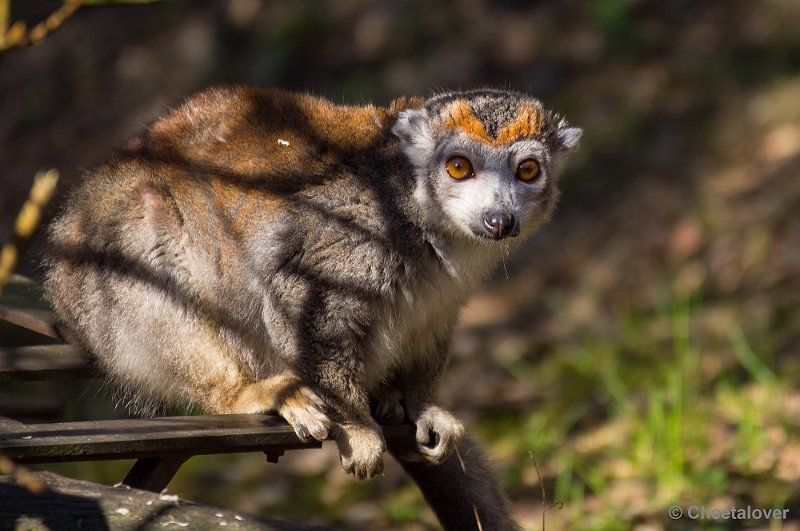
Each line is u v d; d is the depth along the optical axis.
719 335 14.82
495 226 8.20
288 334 8.06
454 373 15.88
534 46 22.36
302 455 14.82
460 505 8.70
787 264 15.88
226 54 24.98
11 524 6.45
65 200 9.50
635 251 17.41
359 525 12.68
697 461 11.95
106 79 25.89
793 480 11.30
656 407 12.54
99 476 14.52
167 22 26.64
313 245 8.03
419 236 8.28
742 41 20.78
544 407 14.30
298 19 24.86
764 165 18.00
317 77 23.62
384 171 8.32
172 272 8.42
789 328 14.54
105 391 9.91
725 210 17.44
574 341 15.90
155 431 7.06
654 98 20.27
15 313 9.20
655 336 15.25
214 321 8.40
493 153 8.51
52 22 4.44
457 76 22.11
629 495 11.60
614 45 21.67
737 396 13.22
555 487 12.31
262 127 8.55
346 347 8.06
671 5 22.11
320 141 8.41
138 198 8.51
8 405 10.98
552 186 9.02
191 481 14.38
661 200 18.27
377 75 22.94
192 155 8.62
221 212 8.30
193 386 8.52
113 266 8.55
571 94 21.03
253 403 8.03
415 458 8.36
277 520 7.01
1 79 27.34
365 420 8.05
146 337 8.52
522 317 17.02
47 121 25.48
